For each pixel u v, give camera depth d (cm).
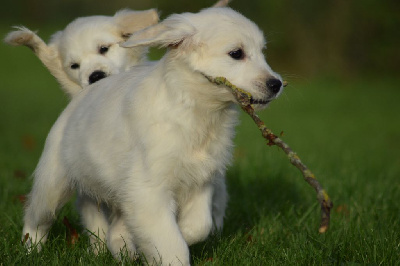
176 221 608
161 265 545
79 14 5022
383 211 755
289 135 1672
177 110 559
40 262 577
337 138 1684
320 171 1007
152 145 555
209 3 3144
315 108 2355
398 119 2161
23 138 1519
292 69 3123
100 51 880
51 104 2245
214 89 559
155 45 564
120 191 581
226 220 751
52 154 662
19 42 832
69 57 866
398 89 2930
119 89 618
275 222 722
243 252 608
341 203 817
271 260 587
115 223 646
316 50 3116
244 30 577
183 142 561
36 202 664
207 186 607
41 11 5181
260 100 573
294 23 3080
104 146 598
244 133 1661
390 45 3172
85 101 660
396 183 921
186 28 560
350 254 595
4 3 5234
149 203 556
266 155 1146
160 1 3228
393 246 594
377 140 1691
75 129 643
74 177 645
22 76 3072
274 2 3042
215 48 562
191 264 622
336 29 3083
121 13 931
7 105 2197
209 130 582
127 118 579
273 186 897
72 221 753
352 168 1076
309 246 612
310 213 759
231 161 626
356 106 2448
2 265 568
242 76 568
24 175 1012
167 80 564
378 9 3058
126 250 594
